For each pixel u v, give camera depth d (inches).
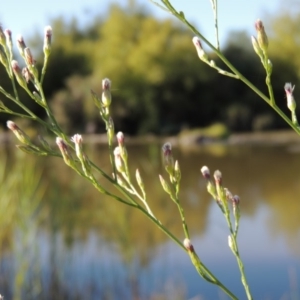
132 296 192.4
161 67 986.7
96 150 409.7
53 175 207.8
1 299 100.4
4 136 595.8
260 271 238.4
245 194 408.8
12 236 178.5
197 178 461.4
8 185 163.9
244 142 821.2
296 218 326.0
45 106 45.3
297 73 951.6
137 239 257.3
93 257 203.5
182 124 979.9
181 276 210.2
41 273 184.9
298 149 693.3
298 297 195.8
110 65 993.5
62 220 195.5
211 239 275.9
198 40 44.4
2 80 534.9
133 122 968.3
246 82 43.1
